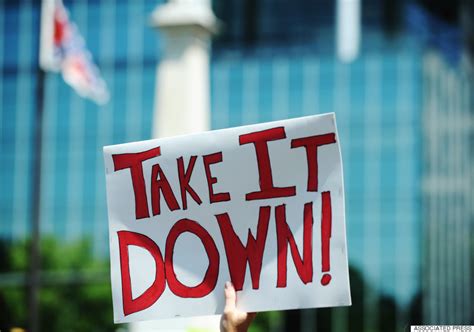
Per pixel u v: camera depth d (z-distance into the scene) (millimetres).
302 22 57969
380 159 57812
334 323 56906
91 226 59375
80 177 59688
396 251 57062
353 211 57812
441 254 58312
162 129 31234
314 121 4590
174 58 31219
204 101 31828
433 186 58188
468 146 60250
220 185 4762
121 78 59500
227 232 4738
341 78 58188
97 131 59656
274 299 4629
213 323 22859
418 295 56562
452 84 59719
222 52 58875
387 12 57125
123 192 4953
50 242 59000
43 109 23984
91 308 57812
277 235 4648
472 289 60625
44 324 57625
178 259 4840
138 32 59406
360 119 58125
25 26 61031
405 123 57688
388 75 57938
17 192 60750
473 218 60375
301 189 4617
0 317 57875
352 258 57438
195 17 30750
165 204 4875
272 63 58562
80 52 29719
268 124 4668
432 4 56094
